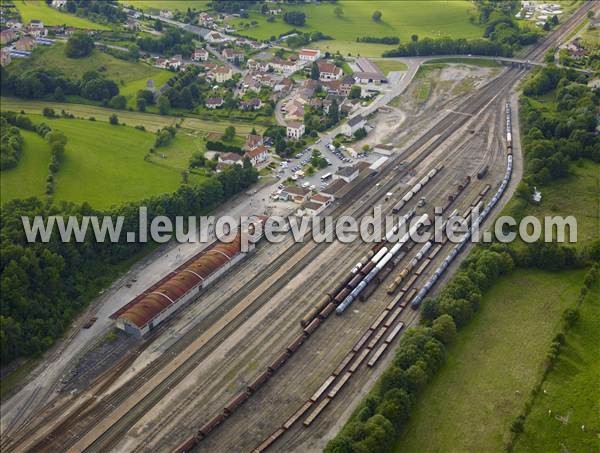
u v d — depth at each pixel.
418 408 172.50
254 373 186.50
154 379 184.25
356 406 174.25
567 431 166.75
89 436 165.50
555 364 189.12
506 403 175.38
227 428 167.25
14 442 164.25
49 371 186.75
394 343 197.38
